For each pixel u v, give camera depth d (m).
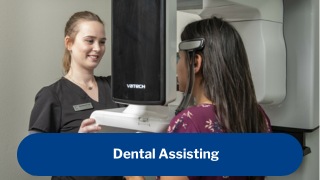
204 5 0.86
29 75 1.26
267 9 0.87
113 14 0.56
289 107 0.99
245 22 0.88
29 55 1.26
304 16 0.94
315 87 0.96
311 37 0.94
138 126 0.59
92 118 0.65
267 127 0.63
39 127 0.89
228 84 0.53
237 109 0.53
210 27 0.55
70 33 0.99
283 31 0.98
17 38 1.21
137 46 0.52
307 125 0.95
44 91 0.96
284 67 0.96
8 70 1.18
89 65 0.99
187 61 0.55
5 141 1.19
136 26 0.52
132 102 0.53
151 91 0.51
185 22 0.95
